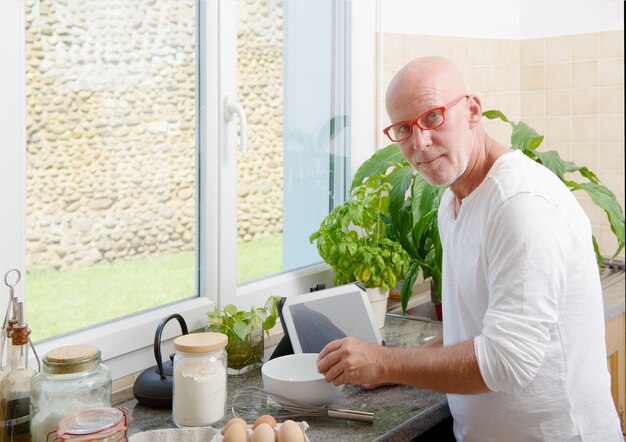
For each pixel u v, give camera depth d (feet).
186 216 6.15
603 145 9.68
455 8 9.23
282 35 7.04
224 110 6.26
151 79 5.78
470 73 9.50
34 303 5.08
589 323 4.75
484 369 4.26
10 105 4.74
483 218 4.59
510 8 9.87
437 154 4.65
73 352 4.28
